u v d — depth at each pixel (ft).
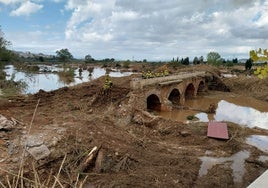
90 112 66.18
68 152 37.76
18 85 134.21
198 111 98.17
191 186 36.22
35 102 73.97
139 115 64.44
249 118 92.38
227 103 124.16
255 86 158.40
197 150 51.03
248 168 44.09
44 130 42.27
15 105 67.31
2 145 36.24
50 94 86.74
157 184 34.78
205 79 158.71
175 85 107.45
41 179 31.48
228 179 39.24
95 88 101.30
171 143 54.19
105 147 41.24
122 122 60.18
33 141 37.78
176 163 42.93
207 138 56.49
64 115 57.47
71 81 192.13
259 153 51.44
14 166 32.12
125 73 283.79
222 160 47.09
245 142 58.29
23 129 41.78
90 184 33.50
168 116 88.07
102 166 37.17
